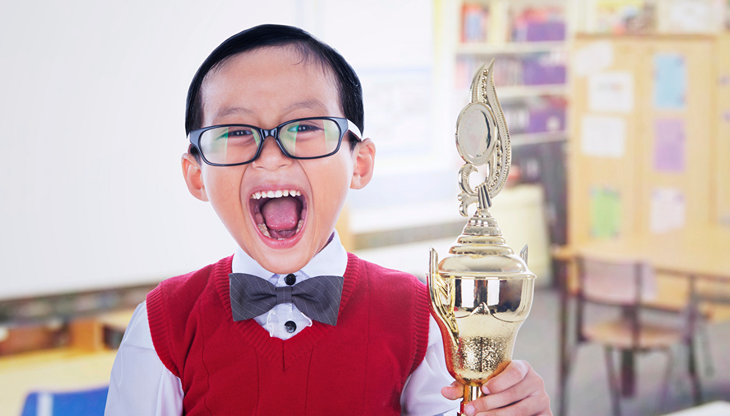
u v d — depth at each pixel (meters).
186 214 3.74
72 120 3.35
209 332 0.87
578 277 3.67
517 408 0.72
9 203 3.21
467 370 0.69
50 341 3.27
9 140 3.19
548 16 5.39
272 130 0.73
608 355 3.66
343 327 0.87
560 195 5.40
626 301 3.49
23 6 3.17
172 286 0.93
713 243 4.14
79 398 1.76
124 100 3.49
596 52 5.17
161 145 3.62
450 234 4.91
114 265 3.51
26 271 3.26
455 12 4.98
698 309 4.18
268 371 0.84
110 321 3.32
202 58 3.71
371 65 4.65
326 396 0.84
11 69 3.17
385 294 0.91
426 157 5.00
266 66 0.75
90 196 3.43
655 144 5.14
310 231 0.75
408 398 0.92
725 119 5.05
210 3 3.71
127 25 3.45
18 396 2.60
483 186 0.70
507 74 5.29
